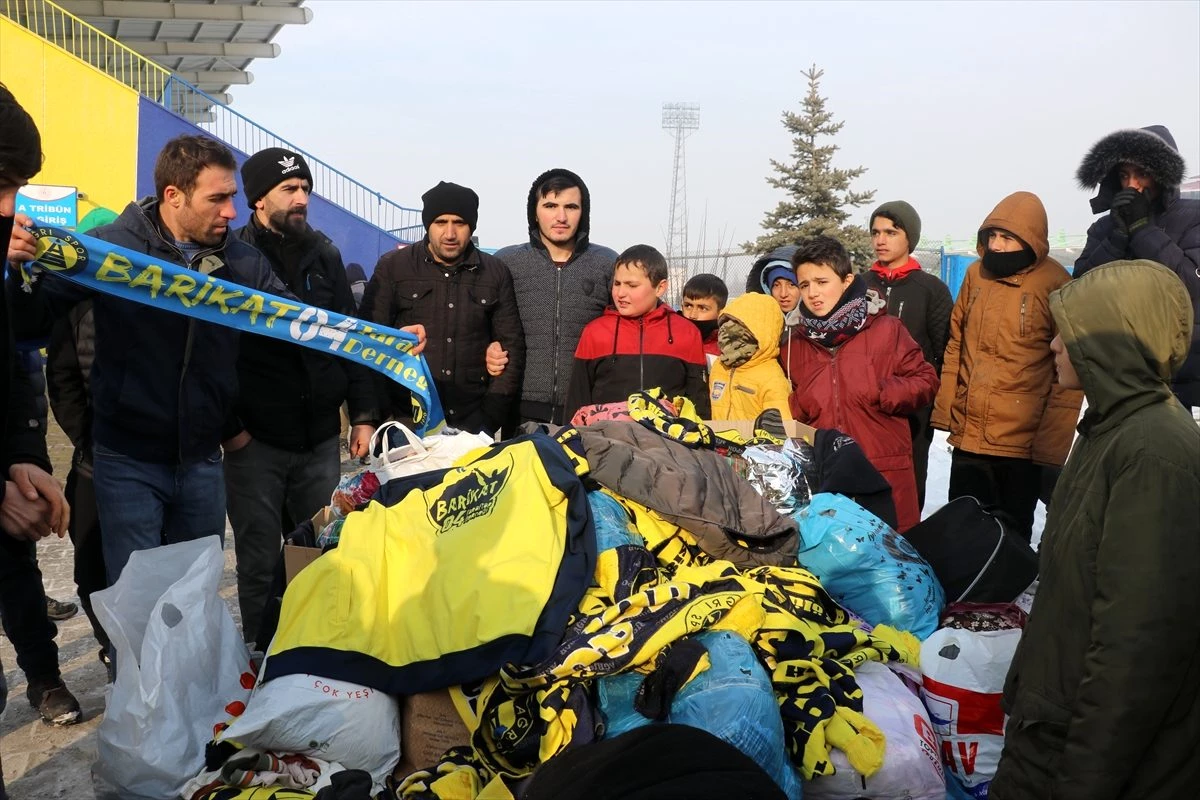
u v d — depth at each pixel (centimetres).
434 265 490
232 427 411
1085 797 199
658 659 260
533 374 505
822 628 297
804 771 254
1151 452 199
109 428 344
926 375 425
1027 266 468
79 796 337
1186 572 194
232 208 362
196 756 264
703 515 308
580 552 283
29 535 251
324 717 265
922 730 268
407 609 283
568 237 494
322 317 398
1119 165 459
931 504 720
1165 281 208
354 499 335
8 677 432
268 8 2127
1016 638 283
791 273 546
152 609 287
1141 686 193
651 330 463
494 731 265
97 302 339
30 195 1602
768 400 438
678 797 132
